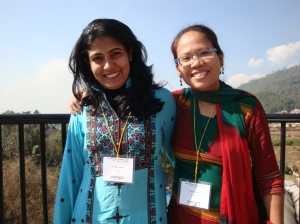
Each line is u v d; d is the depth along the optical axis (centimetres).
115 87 166
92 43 159
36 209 739
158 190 164
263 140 158
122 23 166
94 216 159
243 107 162
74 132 176
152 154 164
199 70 162
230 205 152
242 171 155
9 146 841
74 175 177
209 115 167
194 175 165
